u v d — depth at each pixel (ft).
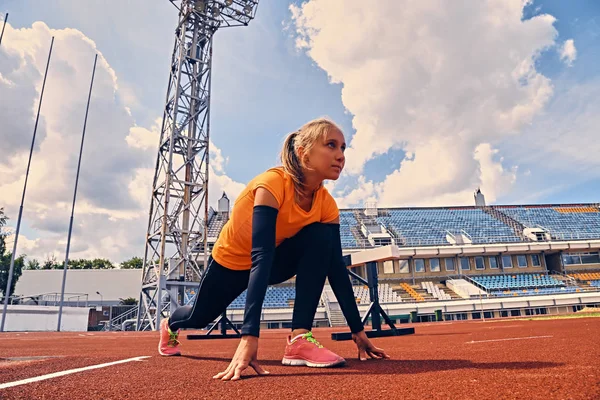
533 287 82.48
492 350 7.12
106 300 88.63
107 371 5.18
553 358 5.21
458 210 108.78
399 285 84.53
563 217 104.78
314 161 5.30
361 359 6.11
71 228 52.75
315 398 3.22
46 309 59.00
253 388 3.75
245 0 59.16
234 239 5.84
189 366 5.81
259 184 5.22
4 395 3.52
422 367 4.84
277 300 76.23
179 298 54.08
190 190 54.65
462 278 86.43
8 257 100.22
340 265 6.30
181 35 55.67
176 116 53.06
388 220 102.22
